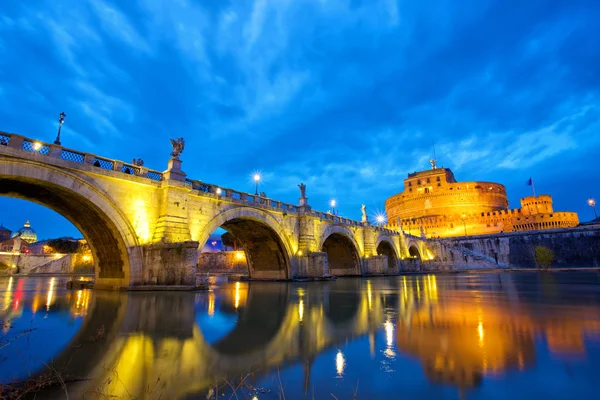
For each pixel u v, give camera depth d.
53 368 5.56
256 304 13.73
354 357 5.96
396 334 7.64
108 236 21.98
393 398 4.16
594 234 62.78
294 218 36.94
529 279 30.58
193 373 5.32
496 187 112.12
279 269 36.66
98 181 20.09
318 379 4.93
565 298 14.20
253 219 31.50
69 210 21.69
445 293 17.39
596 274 41.44
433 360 5.66
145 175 23.03
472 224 97.12
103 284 23.27
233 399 4.23
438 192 111.38
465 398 4.06
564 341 6.68
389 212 128.50
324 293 18.89
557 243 66.56
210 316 10.66
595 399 3.91
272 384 4.78
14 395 4.42
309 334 7.94
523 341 6.73
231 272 65.94
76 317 10.39
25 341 7.34
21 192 19.69
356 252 48.25
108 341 7.36
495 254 74.25
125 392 4.54
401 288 22.02
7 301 14.65
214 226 26.88
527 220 89.50
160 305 13.38
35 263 66.94
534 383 4.49
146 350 6.64
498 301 13.40
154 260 21.30
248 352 6.48
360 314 10.71
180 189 23.80
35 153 17.33
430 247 77.44
